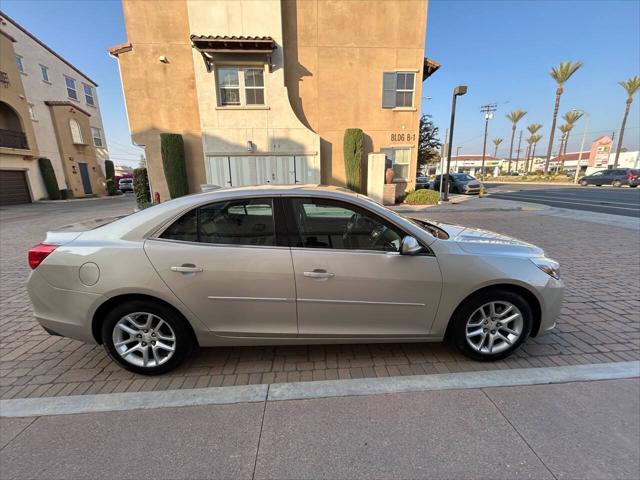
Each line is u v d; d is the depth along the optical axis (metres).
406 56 13.09
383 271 2.55
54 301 2.54
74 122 24.69
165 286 2.47
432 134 26.66
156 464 1.86
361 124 13.48
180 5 11.68
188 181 12.88
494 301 2.70
